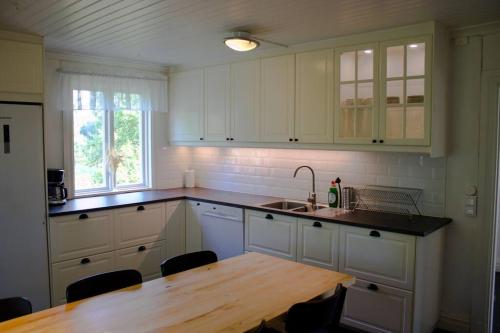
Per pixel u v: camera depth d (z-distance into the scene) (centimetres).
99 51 410
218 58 439
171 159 520
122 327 166
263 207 382
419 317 297
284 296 200
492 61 311
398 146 319
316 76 364
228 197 446
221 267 244
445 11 276
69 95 420
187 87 483
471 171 323
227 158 495
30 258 345
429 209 342
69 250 370
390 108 323
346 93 347
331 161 397
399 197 355
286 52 383
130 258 418
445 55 318
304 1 254
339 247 328
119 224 406
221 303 191
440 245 327
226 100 440
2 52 326
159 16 290
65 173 427
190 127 484
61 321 172
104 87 446
